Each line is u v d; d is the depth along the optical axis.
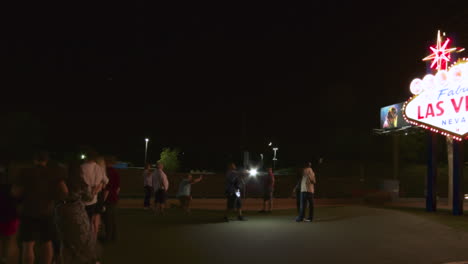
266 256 8.33
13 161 7.10
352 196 32.19
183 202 15.98
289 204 25.84
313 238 10.39
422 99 16.59
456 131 15.51
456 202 15.74
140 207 19.89
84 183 7.76
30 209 6.42
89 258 6.61
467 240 10.20
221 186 33.78
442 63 16.70
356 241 10.03
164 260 7.87
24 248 6.47
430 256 8.48
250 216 15.31
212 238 10.28
